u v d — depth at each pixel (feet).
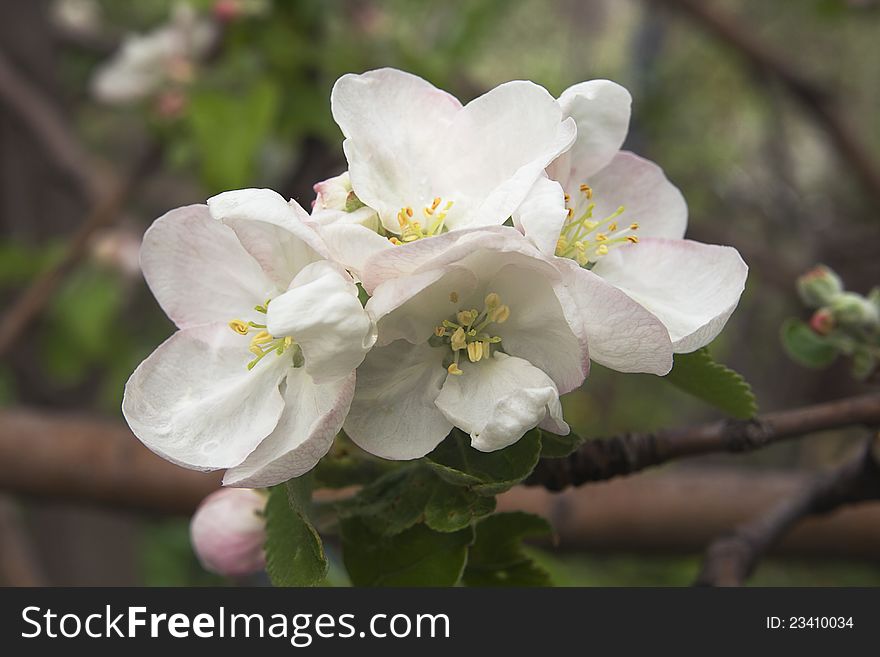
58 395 2.74
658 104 3.82
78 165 2.59
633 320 1.12
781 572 3.49
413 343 1.16
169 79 2.26
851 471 1.38
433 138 1.19
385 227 1.17
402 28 2.56
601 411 4.32
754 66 2.78
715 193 4.33
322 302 1.10
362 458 1.22
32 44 2.78
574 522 1.69
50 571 2.62
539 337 1.16
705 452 1.27
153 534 3.42
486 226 1.11
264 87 1.97
